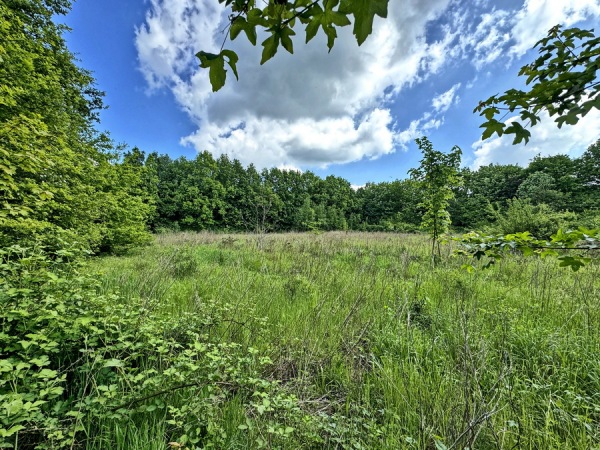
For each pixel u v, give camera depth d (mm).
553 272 5438
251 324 3092
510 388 1927
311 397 2188
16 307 1998
